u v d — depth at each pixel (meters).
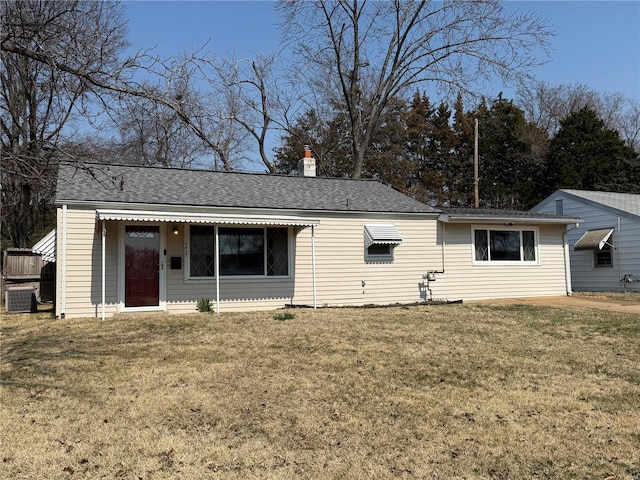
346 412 5.84
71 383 6.73
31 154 6.89
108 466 4.48
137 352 8.25
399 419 5.64
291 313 11.99
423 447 4.92
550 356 8.34
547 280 17.73
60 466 4.47
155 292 12.68
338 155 36.09
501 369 7.56
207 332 9.68
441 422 5.55
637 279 18.75
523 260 17.50
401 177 37.69
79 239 11.88
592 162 33.03
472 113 40.22
